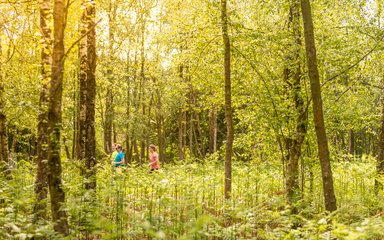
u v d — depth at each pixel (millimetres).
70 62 11094
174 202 7969
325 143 7828
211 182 12406
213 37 11945
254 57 10945
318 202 10422
